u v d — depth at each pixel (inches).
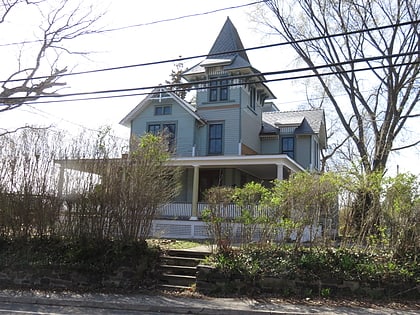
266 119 1171.9
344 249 417.7
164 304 354.0
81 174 462.9
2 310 341.4
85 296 387.5
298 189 426.6
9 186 482.9
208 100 1006.4
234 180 919.0
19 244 469.4
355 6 856.3
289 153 1061.8
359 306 353.1
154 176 457.1
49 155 478.9
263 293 394.0
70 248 447.8
